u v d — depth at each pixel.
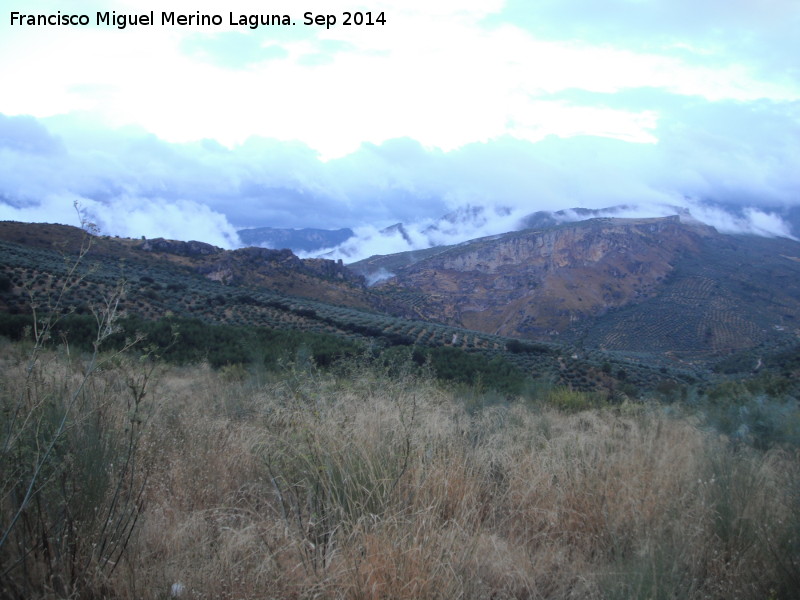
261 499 4.63
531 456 5.76
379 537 3.61
